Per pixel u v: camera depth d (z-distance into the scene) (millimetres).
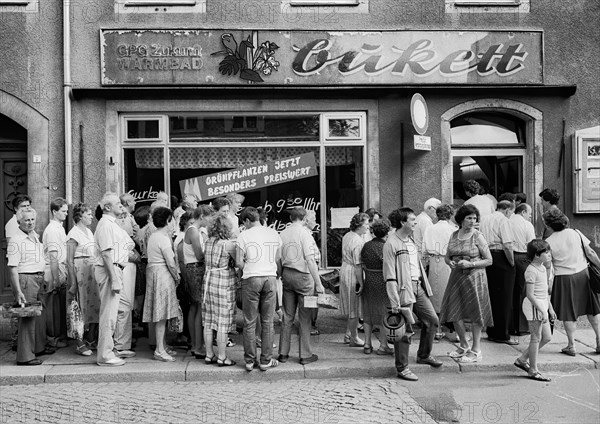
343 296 8461
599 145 10836
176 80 10320
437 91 10727
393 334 7223
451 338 8875
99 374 7262
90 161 10344
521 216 8867
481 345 8555
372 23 10609
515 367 7586
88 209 8344
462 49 10641
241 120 10648
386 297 7785
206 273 7598
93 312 8273
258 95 10508
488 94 10820
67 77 10188
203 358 7965
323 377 7418
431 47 10594
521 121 11258
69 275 7992
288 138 10688
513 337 8883
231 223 7605
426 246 8656
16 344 8320
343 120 10711
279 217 10680
